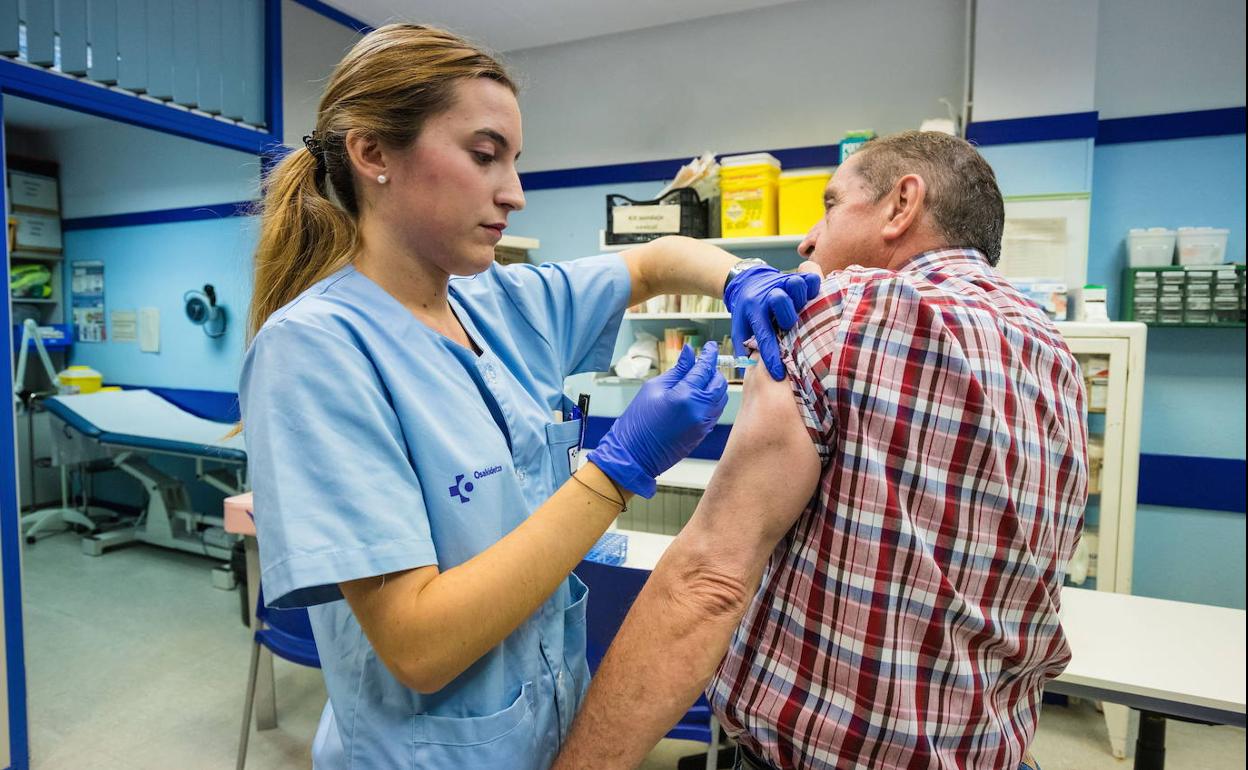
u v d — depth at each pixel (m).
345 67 0.70
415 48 0.66
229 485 3.81
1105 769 2.23
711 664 0.66
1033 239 2.60
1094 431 2.48
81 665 2.77
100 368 4.74
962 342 0.63
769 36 3.29
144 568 3.82
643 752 0.67
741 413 0.69
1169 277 2.55
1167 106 2.70
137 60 2.39
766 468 0.65
